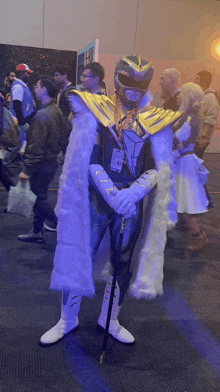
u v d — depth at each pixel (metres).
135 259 1.77
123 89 1.41
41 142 2.59
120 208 1.44
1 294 2.19
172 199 1.69
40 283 2.36
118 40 7.48
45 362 1.67
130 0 7.31
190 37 7.87
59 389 1.53
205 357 1.81
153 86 7.59
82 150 1.44
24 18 6.83
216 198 4.82
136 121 1.47
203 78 3.69
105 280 1.87
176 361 1.76
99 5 7.16
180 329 2.02
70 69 6.98
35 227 2.91
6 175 3.63
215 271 2.77
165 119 1.52
